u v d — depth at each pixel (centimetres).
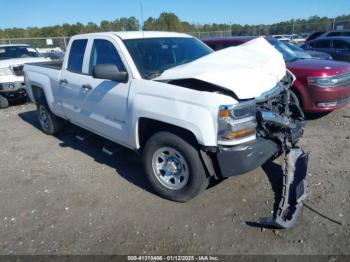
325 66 581
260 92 310
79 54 457
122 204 353
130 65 362
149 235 298
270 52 398
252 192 358
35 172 445
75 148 531
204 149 297
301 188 328
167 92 316
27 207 357
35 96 604
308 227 294
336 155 442
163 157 348
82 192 383
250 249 273
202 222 312
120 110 375
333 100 563
